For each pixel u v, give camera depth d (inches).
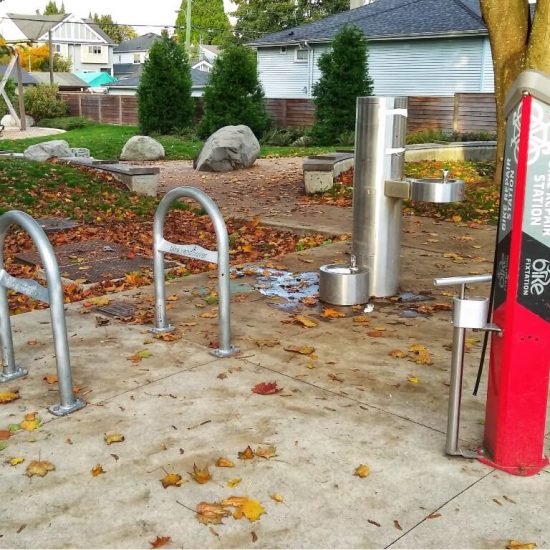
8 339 160.9
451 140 717.3
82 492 114.7
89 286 242.2
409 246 300.5
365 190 217.0
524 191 106.3
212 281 243.4
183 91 1056.2
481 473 118.8
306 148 879.7
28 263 275.3
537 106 103.1
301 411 142.9
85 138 987.3
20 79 1248.8
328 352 176.7
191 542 101.5
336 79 919.0
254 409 143.9
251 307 214.8
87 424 138.2
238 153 636.1
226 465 121.7
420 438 131.3
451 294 228.2
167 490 114.8
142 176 458.9
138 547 100.7
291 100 1042.7
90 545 101.1
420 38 1044.5
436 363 168.9
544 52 367.9
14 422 139.7
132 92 2140.7
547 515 107.2
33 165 497.0
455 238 316.8
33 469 121.1
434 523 105.2
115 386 156.3
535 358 113.9
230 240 325.4
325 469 120.5
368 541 101.2
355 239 224.1
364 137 213.6
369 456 124.8
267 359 171.8
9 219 143.4
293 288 235.8
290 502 110.9
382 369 165.3
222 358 172.6
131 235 332.5
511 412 116.8
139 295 227.5
